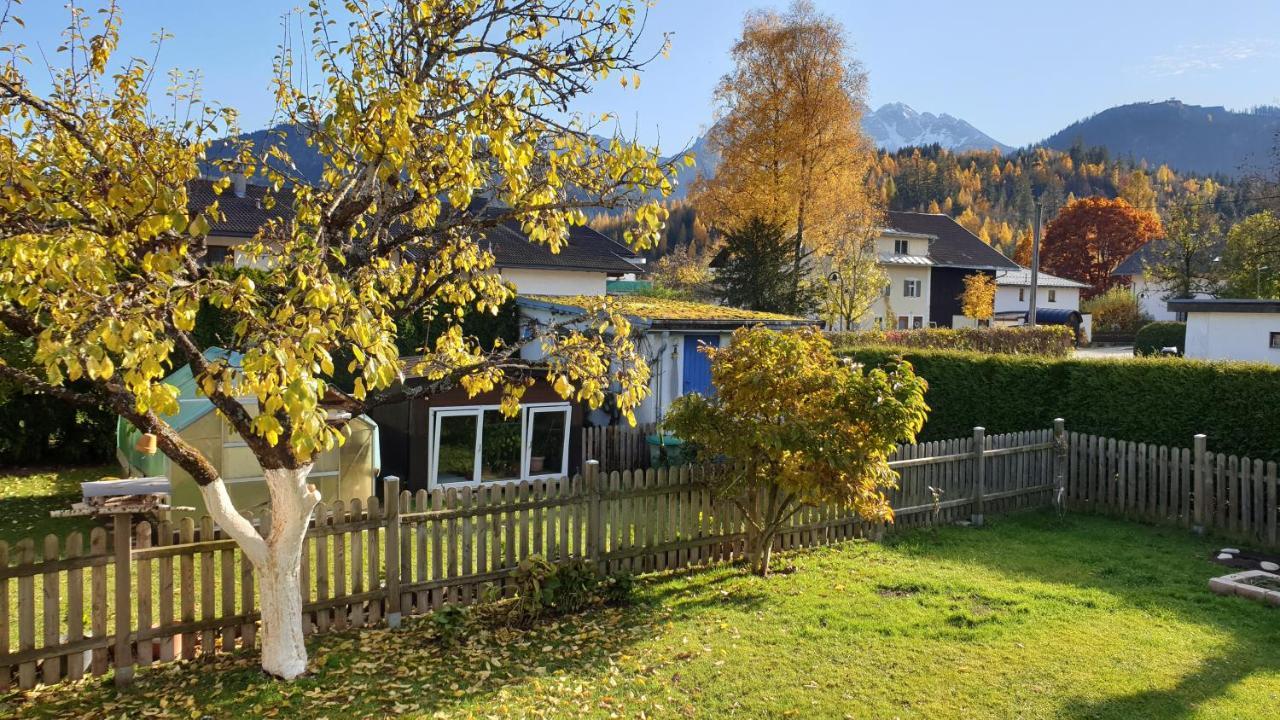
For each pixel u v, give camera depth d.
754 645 6.99
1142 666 6.48
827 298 38.84
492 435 14.30
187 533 6.56
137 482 8.85
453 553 7.98
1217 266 51.06
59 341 4.49
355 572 7.42
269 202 7.67
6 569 5.89
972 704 5.84
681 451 15.12
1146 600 8.15
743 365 8.71
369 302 5.55
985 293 50.72
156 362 4.38
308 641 7.12
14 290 4.86
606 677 6.32
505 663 6.64
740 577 9.09
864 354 16.84
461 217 7.03
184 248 5.51
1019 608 7.88
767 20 39.25
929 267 53.50
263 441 6.04
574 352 7.10
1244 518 10.50
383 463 14.88
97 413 15.95
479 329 21.58
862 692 6.04
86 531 11.21
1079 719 5.60
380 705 5.89
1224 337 26.14
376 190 6.71
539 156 6.87
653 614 7.82
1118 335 59.16
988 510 12.13
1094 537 10.95
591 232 37.19
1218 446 11.99
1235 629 7.33
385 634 7.31
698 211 40.94
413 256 7.82
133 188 5.05
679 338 17.33
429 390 6.90
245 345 5.50
